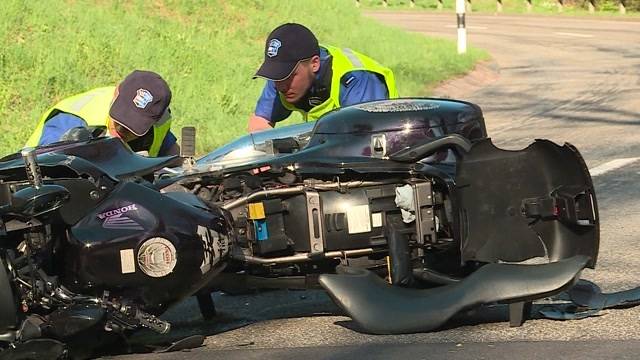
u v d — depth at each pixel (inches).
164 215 184.2
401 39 1021.2
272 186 212.2
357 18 1114.1
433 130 217.9
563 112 617.9
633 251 271.4
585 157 439.5
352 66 260.1
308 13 1011.9
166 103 221.1
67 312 175.0
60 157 188.2
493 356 180.7
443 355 183.0
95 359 190.9
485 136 228.8
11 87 538.9
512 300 191.6
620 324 197.6
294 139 227.3
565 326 198.7
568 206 196.9
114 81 601.3
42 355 171.9
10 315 171.0
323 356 189.0
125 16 761.0
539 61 985.5
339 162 209.2
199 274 187.2
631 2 1684.3
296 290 232.8
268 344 201.9
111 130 228.4
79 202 181.9
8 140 473.7
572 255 201.5
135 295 183.2
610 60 959.6
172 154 255.4
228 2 922.1
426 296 196.1
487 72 891.4
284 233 209.8
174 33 757.9
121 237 179.6
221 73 687.7
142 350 198.1
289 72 253.8
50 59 583.5
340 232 208.7
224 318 230.5
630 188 364.8
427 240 207.2
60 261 180.5
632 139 484.4
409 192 207.2
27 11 661.9
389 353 187.0
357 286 196.9
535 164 201.9
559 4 1779.0
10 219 171.9
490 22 1567.4
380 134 215.6
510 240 202.5
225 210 203.3
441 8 1889.8
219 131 518.0
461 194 202.5
